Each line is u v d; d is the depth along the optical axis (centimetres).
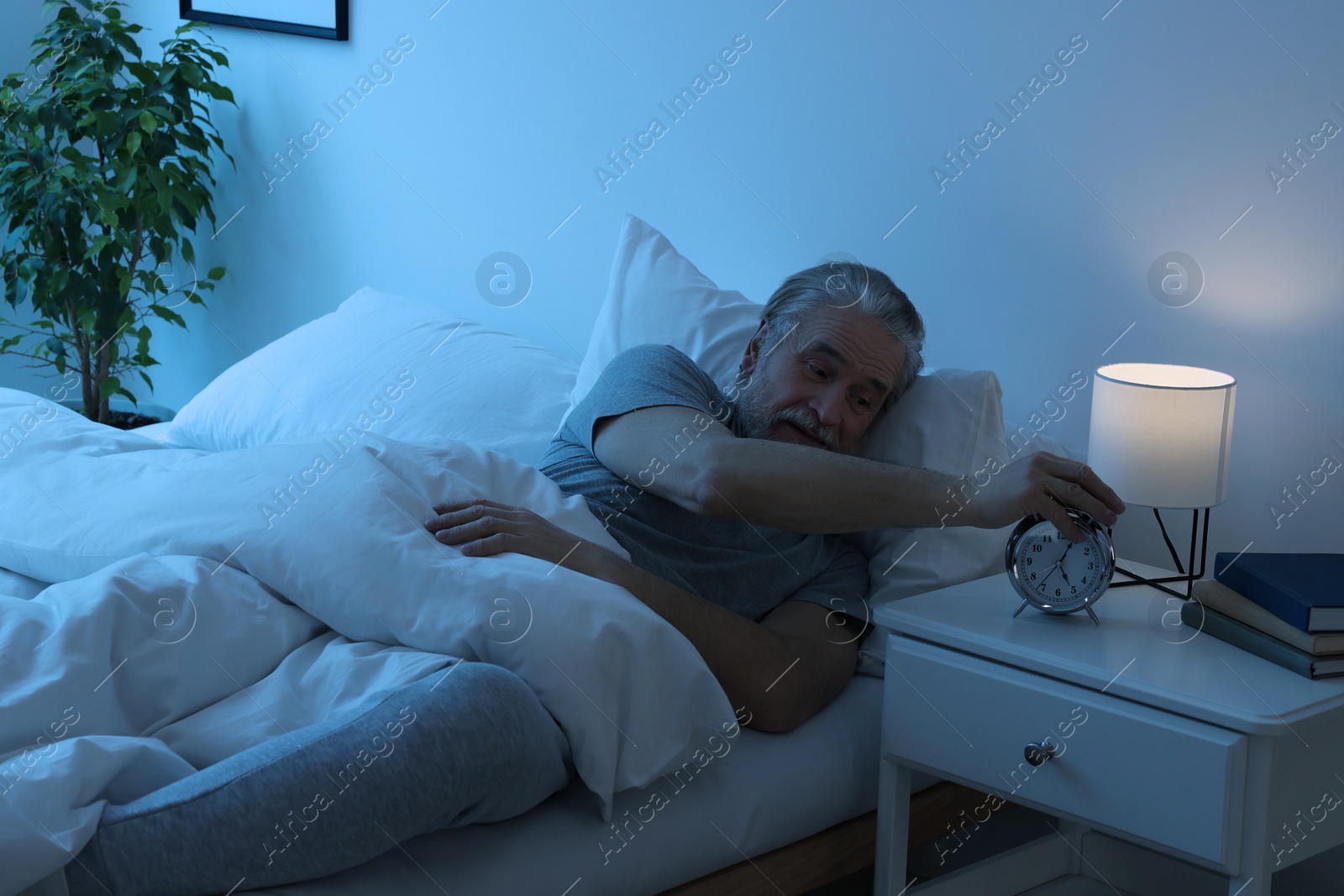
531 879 112
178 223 342
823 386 159
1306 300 151
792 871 137
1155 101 162
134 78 344
